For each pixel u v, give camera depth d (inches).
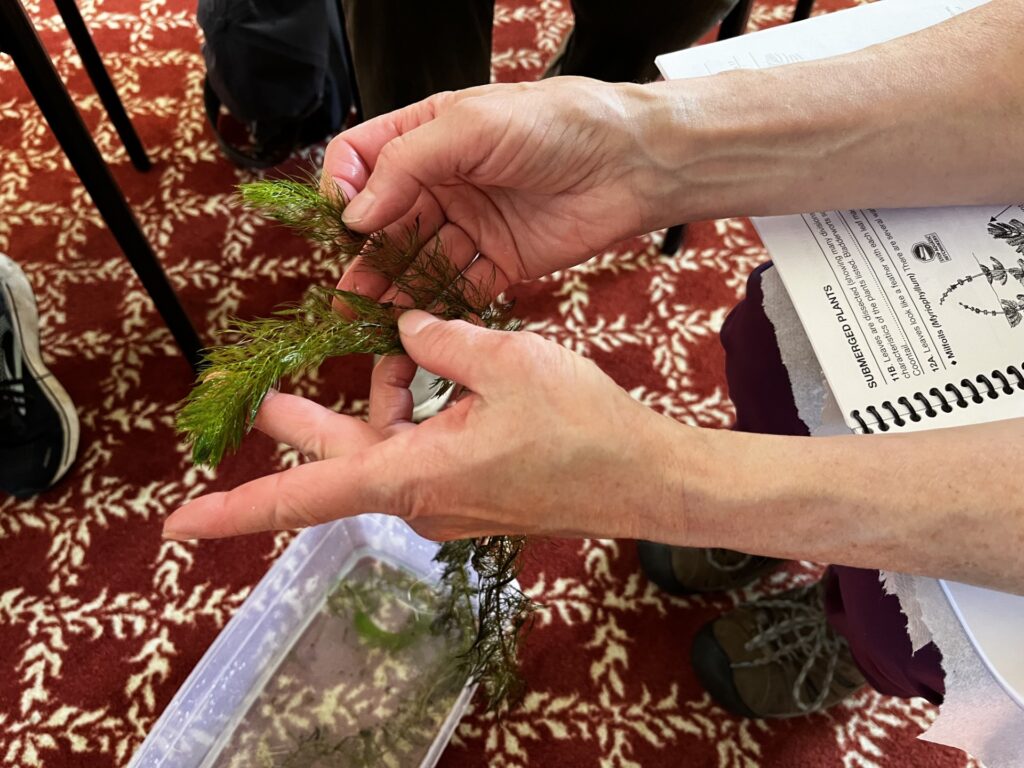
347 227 13.5
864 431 12.2
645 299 28.2
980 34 13.0
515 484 11.4
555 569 24.3
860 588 14.6
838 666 21.1
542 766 22.1
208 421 11.6
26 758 21.8
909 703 22.9
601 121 13.0
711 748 22.4
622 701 22.9
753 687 21.9
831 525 11.0
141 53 32.4
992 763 13.3
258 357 12.2
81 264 28.1
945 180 13.2
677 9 19.5
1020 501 10.3
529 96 12.7
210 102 30.0
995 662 11.0
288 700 22.2
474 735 22.2
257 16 25.6
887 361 12.5
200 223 28.9
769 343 16.2
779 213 14.0
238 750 21.5
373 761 21.5
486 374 11.3
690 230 29.5
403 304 14.7
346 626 23.1
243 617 20.6
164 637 23.2
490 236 15.4
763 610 22.9
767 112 13.2
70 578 23.7
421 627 23.0
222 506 12.0
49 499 24.7
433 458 11.3
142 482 25.0
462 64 20.6
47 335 26.9
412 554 23.6
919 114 12.8
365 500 11.8
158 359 26.7
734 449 11.4
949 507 10.5
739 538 11.5
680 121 13.2
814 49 15.2
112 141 30.5
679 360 27.3
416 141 12.6
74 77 31.6
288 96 27.5
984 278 13.1
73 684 22.6
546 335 27.5
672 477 11.2
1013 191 13.3
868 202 13.6
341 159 14.2
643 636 23.6
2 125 30.5
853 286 13.2
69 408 25.0
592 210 14.4
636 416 11.4
